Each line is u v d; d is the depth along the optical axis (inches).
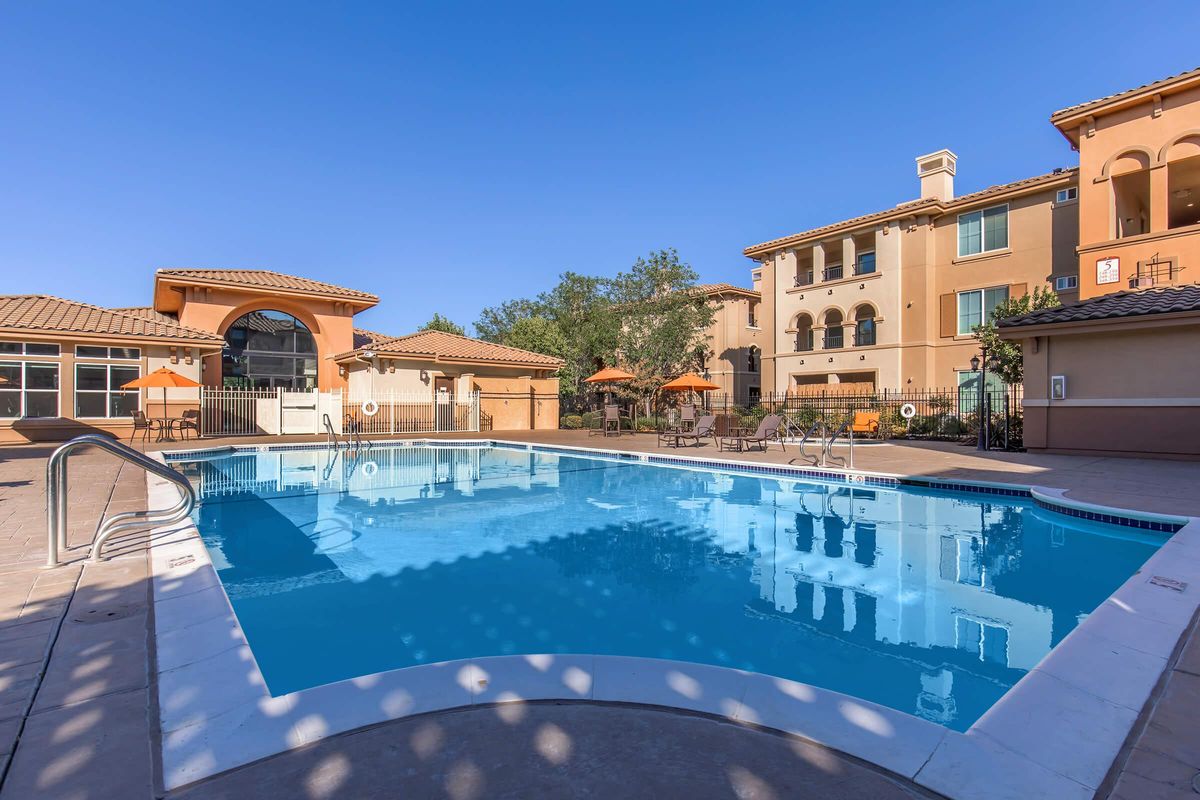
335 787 75.0
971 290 865.5
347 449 713.0
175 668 107.3
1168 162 613.3
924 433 768.3
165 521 228.1
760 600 197.3
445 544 271.9
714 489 418.9
